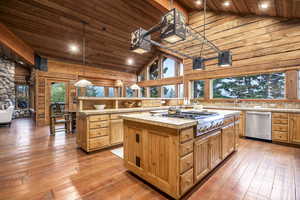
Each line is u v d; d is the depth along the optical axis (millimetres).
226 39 4660
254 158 2723
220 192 1760
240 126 4184
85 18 4535
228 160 2637
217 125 2199
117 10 4441
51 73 6156
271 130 3668
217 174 2164
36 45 5332
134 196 1690
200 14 4957
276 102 4000
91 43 5770
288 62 3701
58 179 2029
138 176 2107
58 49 5770
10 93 7836
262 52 4070
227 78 5047
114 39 5844
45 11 4090
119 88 8523
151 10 4547
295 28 3594
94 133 3010
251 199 1639
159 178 1752
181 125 1502
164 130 1679
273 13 3672
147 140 1895
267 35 3980
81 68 7012
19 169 2307
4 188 1821
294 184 1911
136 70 8953
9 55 5711
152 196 1692
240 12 4227
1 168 2342
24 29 4520
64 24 4648
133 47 2090
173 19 1634
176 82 6914
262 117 3787
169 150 1633
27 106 8930
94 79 7621
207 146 2021
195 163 1790
